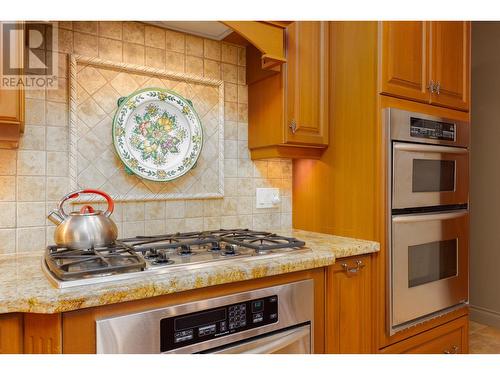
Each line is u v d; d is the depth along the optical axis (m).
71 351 0.93
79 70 1.52
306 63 1.79
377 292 1.66
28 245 1.42
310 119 1.81
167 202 1.74
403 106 1.75
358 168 1.75
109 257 1.14
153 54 1.70
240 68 1.96
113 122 1.57
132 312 1.01
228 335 1.16
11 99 1.16
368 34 1.70
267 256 1.33
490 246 2.92
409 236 1.71
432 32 1.86
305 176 2.06
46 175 1.46
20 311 0.88
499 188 2.86
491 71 2.91
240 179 1.97
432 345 1.88
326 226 1.92
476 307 3.01
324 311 1.47
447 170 1.91
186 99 1.78
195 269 1.15
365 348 1.62
